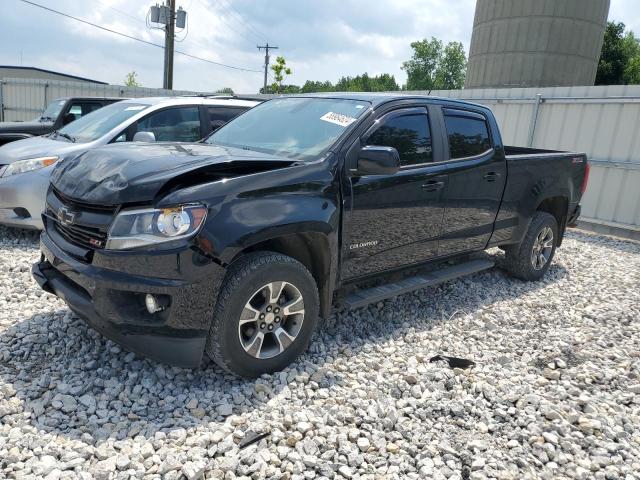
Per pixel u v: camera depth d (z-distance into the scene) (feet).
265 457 8.36
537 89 33.96
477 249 16.46
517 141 35.55
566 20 68.13
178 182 9.69
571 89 32.37
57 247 10.59
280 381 10.64
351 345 12.82
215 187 9.70
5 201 19.19
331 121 12.72
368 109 12.76
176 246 9.14
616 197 31.14
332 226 11.25
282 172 10.66
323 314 12.01
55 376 10.41
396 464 8.60
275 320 10.72
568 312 16.38
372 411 9.81
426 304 16.05
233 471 8.05
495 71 73.61
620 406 10.86
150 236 9.18
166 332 9.40
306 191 10.83
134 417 9.25
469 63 78.95
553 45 68.85
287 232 10.39
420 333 13.83
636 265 23.62
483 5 74.59
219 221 9.50
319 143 12.11
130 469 7.95
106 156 10.96
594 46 71.36
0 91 64.69
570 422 10.19
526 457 9.01
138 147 11.68
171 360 9.63
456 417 10.11
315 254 11.53
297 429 9.15
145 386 10.28
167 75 73.72
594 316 16.11
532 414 10.23
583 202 32.73
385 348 12.78
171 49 73.31
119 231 9.30
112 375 10.64
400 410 10.19
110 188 9.59
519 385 11.41
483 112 16.07
